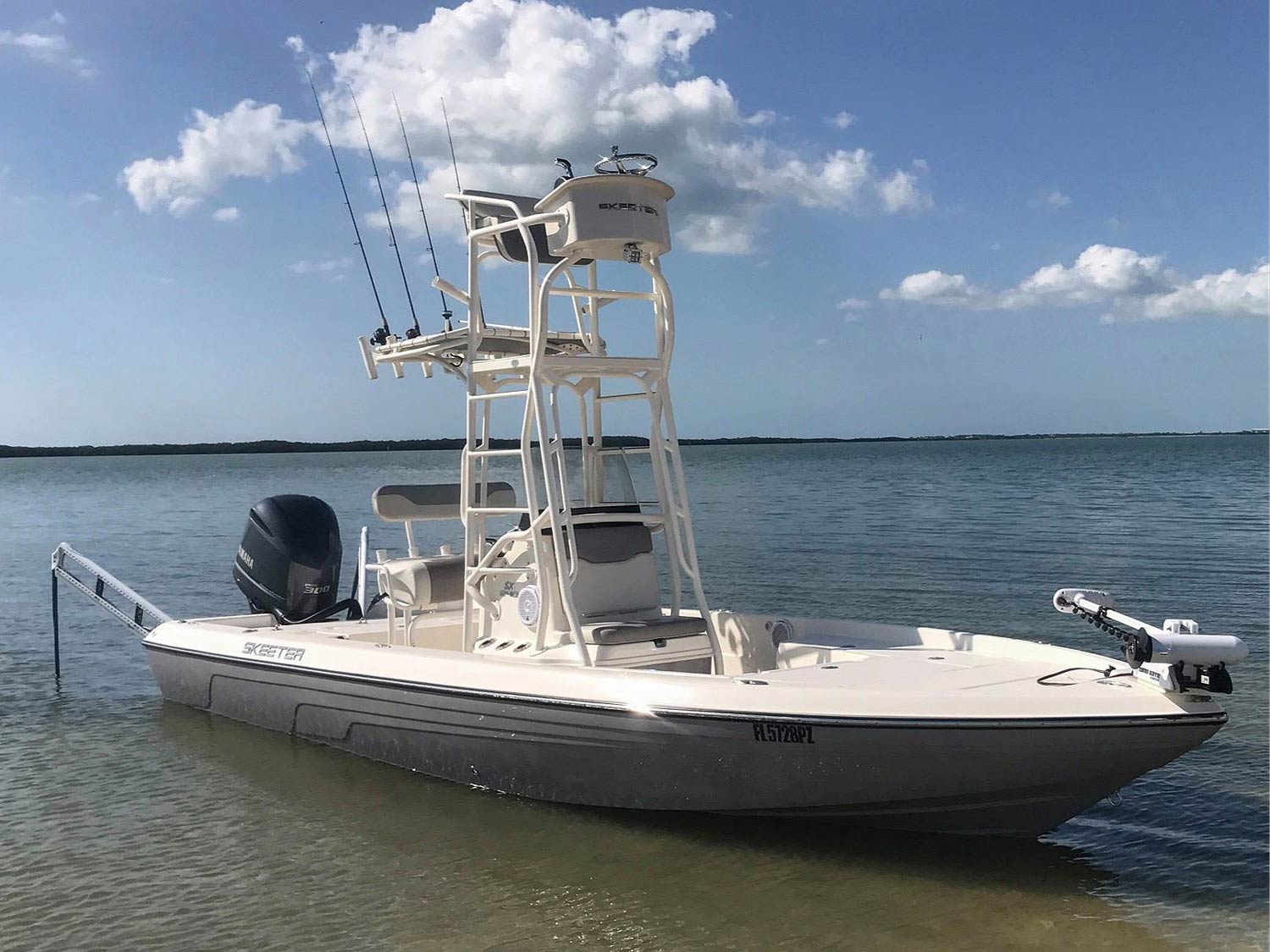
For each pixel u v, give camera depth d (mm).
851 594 11930
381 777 6270
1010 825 4902
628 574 6246
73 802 5906
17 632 11062
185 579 14695
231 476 72438
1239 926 4332
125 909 4562
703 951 4148
